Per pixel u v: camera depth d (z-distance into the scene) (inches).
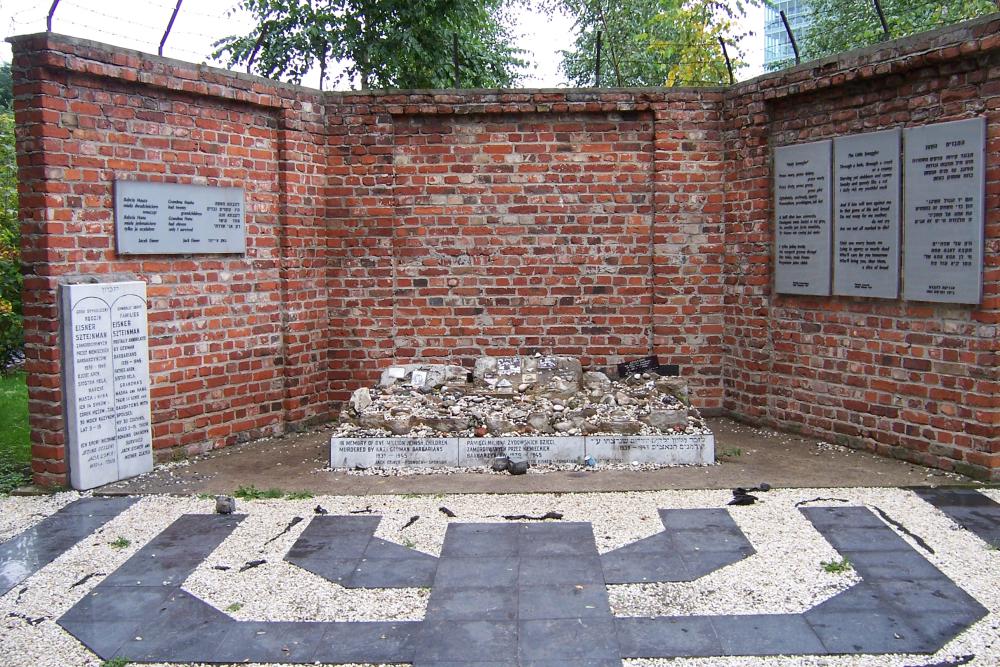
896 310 234.1
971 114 209.9
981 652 129.6
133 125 229.8
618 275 294.8
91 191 219.3
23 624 144.1
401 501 205.9
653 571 161.8
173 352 243.6
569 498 206.1
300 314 283.7
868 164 236.7
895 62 223.8
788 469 228.4
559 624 141.0
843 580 156.1
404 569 164.9
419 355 297.7
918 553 167.8
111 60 220.1
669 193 289.3
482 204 293.1
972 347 213.6
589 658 130.0
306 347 287.1
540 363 263.9
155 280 237.6
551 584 156.8
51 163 209.6
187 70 240.4
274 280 276.2
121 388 225.0
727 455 243.9
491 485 217.8
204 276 252.1
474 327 296.7
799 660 128.6
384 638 137.6
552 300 295.3
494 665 128.4
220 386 259.0
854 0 556.4
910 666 126.1
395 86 455.8
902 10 493.4
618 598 150.7
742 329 284.5
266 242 272.4
